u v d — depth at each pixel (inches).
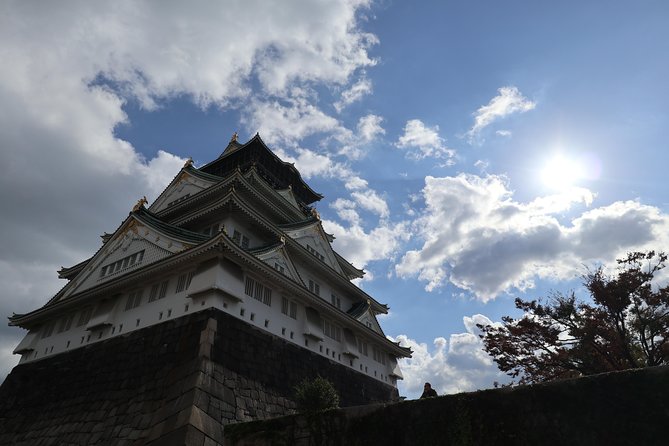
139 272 1051.9
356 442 500.1
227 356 874.8
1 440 1038.4
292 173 1984.5
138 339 981.2
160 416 769.6
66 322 1223.5
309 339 1175.6
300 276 1317.7
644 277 991.6
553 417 416.8
